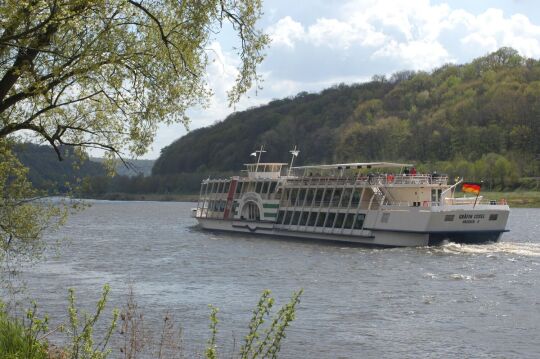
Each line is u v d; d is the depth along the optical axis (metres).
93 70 19.11
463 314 39.66
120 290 49.44
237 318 38.91
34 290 47.88
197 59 21.09
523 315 39.03
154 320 38.06
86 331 15.23
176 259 71.31
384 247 73.25
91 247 85.88
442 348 31.95
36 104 21.55
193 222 153.25
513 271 56.34
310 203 84.25
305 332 35.22
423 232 68.88
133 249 83.25
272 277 56.25
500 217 71.31
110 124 22.20
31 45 18.36
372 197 74.75
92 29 19.50
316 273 57.78
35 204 24.19
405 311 40.72
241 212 96.44
